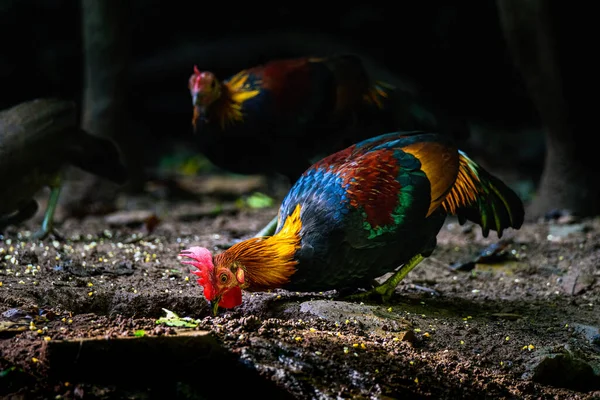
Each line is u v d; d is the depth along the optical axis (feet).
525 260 29.94
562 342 21.29
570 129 37.22
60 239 30.68
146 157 66.33
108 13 43.55
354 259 21.02
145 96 74.02
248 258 20.51
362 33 77.61
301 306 21.61
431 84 77.25
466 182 22.94
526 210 40.57
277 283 20.76
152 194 46.55
